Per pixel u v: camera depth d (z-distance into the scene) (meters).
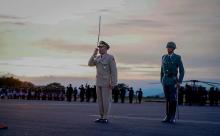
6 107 17.88
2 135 6.67
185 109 23.72
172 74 11.16
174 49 11.41
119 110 18.98
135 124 9.87
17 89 51.81
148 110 19.64
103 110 10.58
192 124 10.40
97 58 10.91
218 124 10.52
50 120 10.09
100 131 7.83
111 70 10.80
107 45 10.99
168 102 11.09
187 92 38.75
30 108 17.14
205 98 39.34
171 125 9.93
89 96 41.66
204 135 7.65
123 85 42.59
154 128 8.88
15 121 9.45
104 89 10.67
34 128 7.90
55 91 48.81
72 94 46.88
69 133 7.26
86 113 14.06
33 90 50.66
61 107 19.84
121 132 7.77
